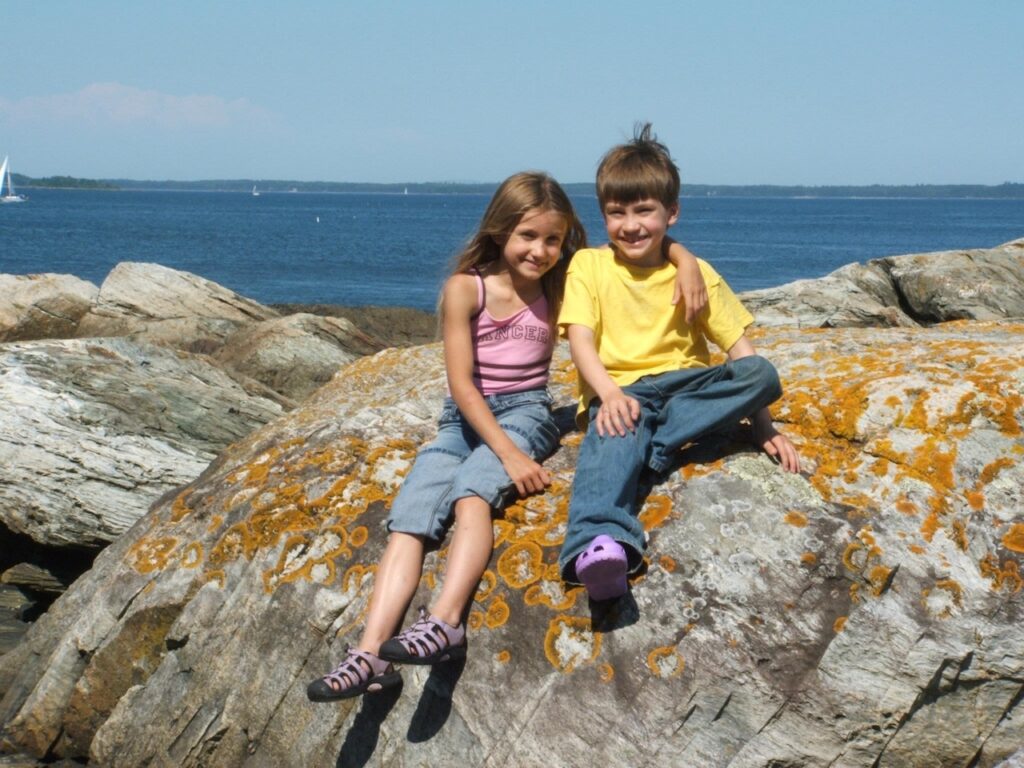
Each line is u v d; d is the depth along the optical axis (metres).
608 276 4.27
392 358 7.69
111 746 4.59
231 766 4.36
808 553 3.92
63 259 49.06
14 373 8.68
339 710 4.15
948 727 3.85
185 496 5.09
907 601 3.85
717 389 4.09
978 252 17.94
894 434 4.25
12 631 7.13
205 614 4.53
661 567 3.96
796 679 3.77
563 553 3.87
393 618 4.02
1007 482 4.06
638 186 4.11
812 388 4.62
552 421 4.54
